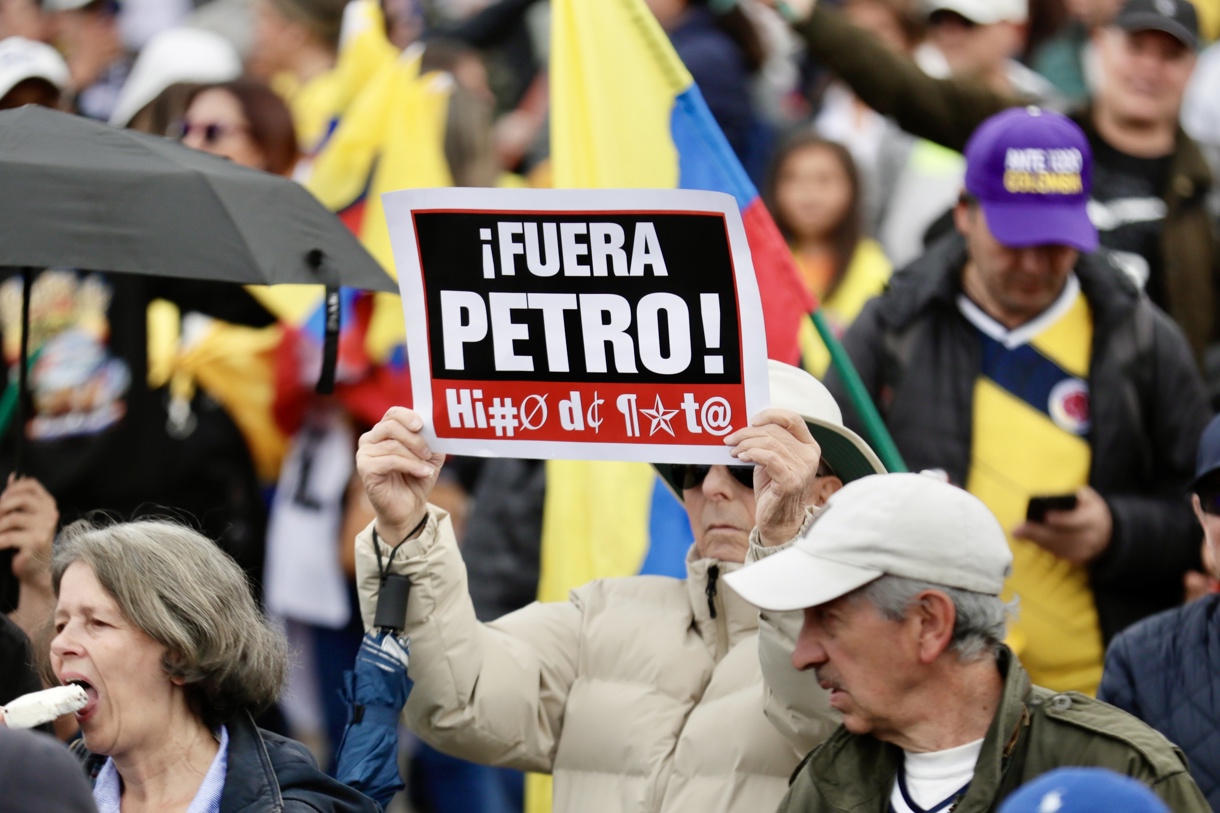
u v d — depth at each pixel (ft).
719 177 50.78
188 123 66.28
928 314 54.90
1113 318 54.54
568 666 42.06
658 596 42.24
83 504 59.21
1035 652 53.42
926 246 68.44
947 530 32.27
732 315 37.09
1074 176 53.31
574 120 52.47
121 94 89.81
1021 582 53.62
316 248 46.52
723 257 37.01
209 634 34.83
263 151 66.59
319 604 66.18
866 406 47.37
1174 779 31.53
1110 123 62.18
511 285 38.14
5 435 58.75
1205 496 44.65
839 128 77.05
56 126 46.80
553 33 53.11
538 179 79.51
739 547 40.14
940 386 54.39
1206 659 42.75
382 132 69.10
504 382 38.29
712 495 40.24
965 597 32.22
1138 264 61.00
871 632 32.30
